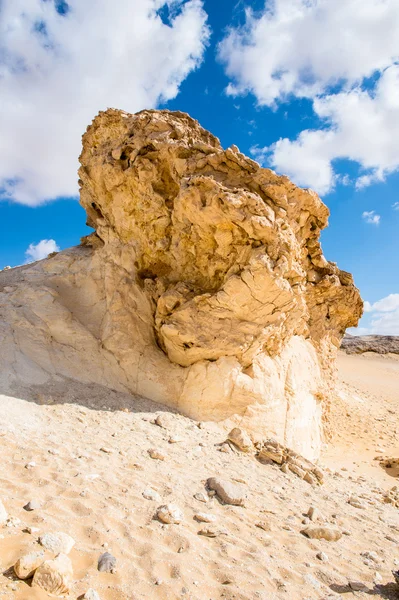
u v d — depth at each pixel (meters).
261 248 7.21
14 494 3.54
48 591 2.51
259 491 4.93
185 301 7.82
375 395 18.19
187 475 4.80
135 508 3.73
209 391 7.08
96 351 7.57
